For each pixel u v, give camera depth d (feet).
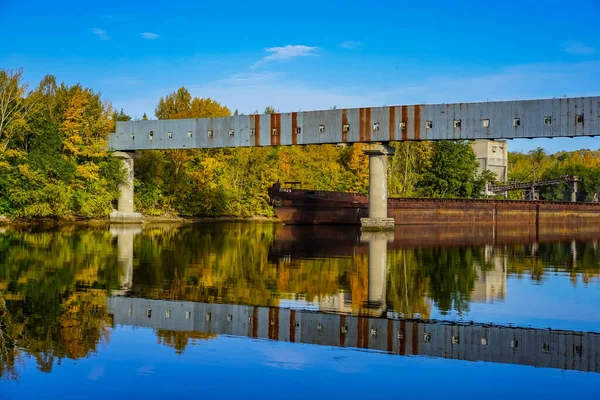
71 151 242.78
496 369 51.47
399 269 113.39
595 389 46.78
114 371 48.39
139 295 80.43
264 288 88.79
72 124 240.53
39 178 217.36
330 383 46.88
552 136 199.21
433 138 214.90
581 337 62.54
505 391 46.06
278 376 48.11
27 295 77.51
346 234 211.41
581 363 53.36
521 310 75.87
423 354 55.42
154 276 97.66
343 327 65.26
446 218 301.84
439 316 71.87
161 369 49.08
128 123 253.85
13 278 90.68
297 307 75.31
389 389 45.91
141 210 286.46
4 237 159.53
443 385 47.09
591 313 74.23
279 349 55.67
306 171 362.53
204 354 53.47
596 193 505.25
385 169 232.53
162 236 183.11
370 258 131.13
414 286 93.40
